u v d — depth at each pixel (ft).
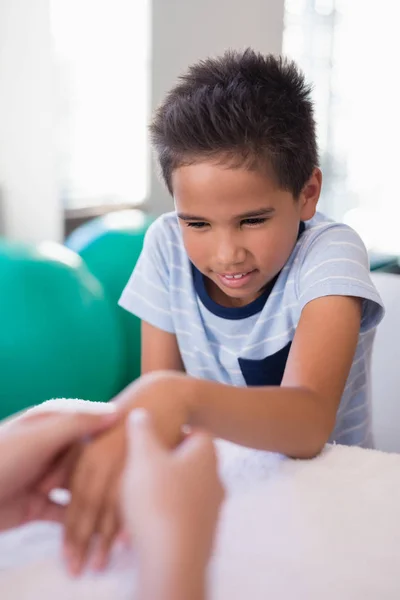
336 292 2.52
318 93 12.20
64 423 1.53
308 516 1.65
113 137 8.70
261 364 2.97
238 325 2.98
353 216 13.47
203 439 1.26
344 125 12.83
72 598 1.32
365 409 3.03
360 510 1.68
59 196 7.61
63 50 8.12
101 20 8.43
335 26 12.31
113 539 1.45
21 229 7.79
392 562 1.47
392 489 1.79
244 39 8.47
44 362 4.21
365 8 12.72
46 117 7.48
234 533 1.57
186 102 2.33
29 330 4.19
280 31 8.84
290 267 2.82
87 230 5.32
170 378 1.89
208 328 3.10
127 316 4.88
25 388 4.20
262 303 2.90
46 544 1.51
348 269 2.59
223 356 3.07
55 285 4.38
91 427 1.54
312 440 2.02
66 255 4.71
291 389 2.18
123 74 8.60
